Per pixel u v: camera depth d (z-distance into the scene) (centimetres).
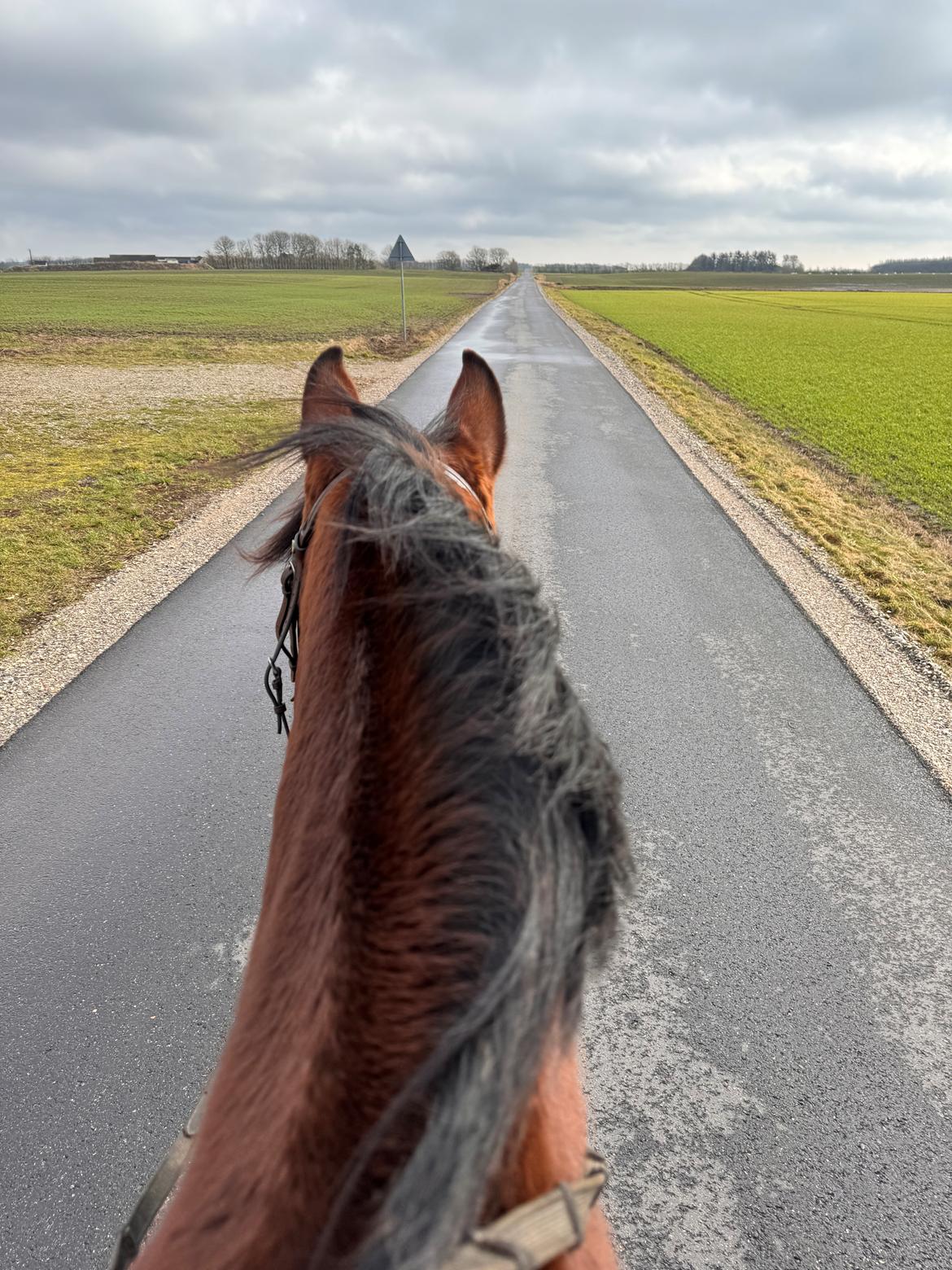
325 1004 89
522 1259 74
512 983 79
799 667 649
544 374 2316
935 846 451
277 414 1686
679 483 1210
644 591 793
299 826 114
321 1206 78
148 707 563
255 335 3253
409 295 6769
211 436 1448
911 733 558
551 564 857
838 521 1076
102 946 368
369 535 120
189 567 818
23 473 1159
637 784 496
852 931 390
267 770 497
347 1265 72
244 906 393
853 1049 330
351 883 97
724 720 568
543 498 1102
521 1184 85
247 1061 99
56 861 418
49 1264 252
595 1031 337
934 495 1344
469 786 96
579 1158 105
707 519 1039
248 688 590
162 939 373
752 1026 340
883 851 445
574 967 91
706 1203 274
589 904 94
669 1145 293
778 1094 312
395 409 183
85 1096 303
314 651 132
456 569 114
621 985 358
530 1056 78
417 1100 77
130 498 1042
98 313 4253
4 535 884
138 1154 284
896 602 783
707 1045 331
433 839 95
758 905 405
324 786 111
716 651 671
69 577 783
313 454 167
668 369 2828
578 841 92
